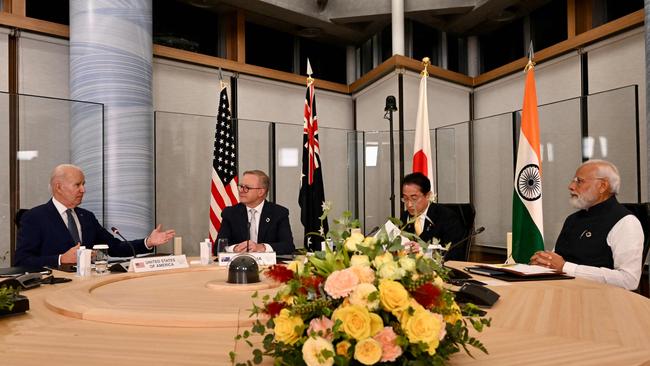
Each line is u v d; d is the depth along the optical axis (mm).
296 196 5922
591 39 4703
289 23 6504
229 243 3359
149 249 3061
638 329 1138
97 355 955
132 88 4234
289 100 6438
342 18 6328
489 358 906
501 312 1331
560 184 4750
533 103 3535
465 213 3207
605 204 2461
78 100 4117
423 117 4359
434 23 6535
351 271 797
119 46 4168
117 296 1574
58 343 1050
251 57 6418
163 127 5098
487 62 6840
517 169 3537
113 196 4105
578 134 4582
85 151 4031
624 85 4430
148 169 4363
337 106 6867
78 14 4152
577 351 956
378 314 769
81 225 2979
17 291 1435
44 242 2785
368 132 6070
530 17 6102
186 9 5922
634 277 2139
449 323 824
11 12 4395
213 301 1479
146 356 943
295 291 831
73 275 2094
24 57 4383
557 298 1534
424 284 807
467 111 6520
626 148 4156
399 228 968
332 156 6082
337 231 916
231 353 864
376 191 6047
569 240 2562
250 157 5535
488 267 2174
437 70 6094
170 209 5105
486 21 6406
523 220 3453
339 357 729
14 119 3971
